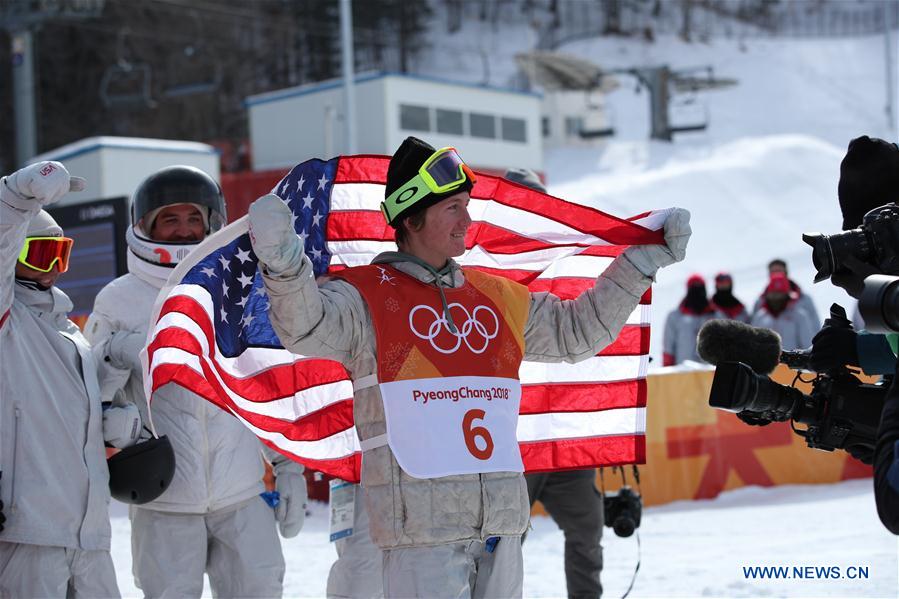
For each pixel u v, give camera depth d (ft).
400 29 341.82
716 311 43.32
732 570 24.45
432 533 11.33
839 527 29.48
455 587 11.41
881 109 322.75
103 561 15.21
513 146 145.38
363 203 13.65
